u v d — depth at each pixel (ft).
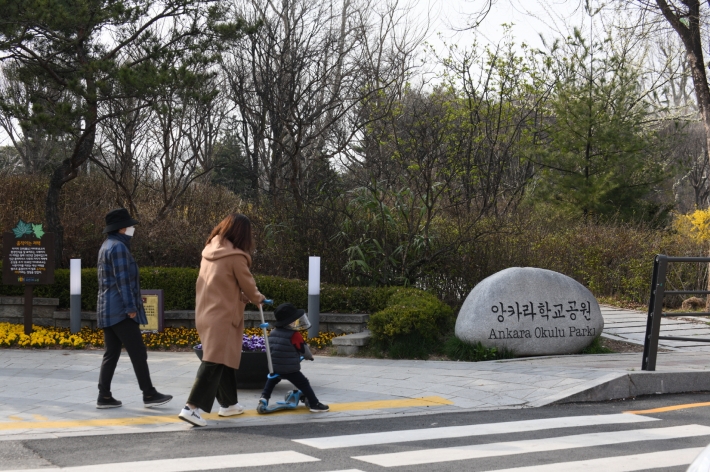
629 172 76.69
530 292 32.45
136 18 44.37
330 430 19.85
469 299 32.86
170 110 47.26
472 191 58.95
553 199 76.43
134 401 23.00
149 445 17.93
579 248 57.67
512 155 78.18
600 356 32.01
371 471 15.75
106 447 17.67
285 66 63.57
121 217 22.17
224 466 15.98
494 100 74.08
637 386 25.88
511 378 26.78
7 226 55.16
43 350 33.68
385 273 39.63
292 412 22.11
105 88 38.27
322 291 37.70
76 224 46.91
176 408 22.18
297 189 47.29
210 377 19.89
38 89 45.91
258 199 57.93
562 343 32.50
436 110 68.03
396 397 24.25
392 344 32.78
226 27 44.37
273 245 42.34
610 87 76.79
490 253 40.11
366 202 40.04
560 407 23.35
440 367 29.50
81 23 39.47
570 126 77.20
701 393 26.63
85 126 44.57
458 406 23.12
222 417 21.27
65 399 23.24
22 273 35.68
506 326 31.81
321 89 64.85
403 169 52.65
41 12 36.83
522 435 19.40
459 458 16.93
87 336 36.19
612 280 56.75
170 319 37.99
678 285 55.06
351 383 26.45
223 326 19.93
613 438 19.13
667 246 56.59
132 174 66.13
